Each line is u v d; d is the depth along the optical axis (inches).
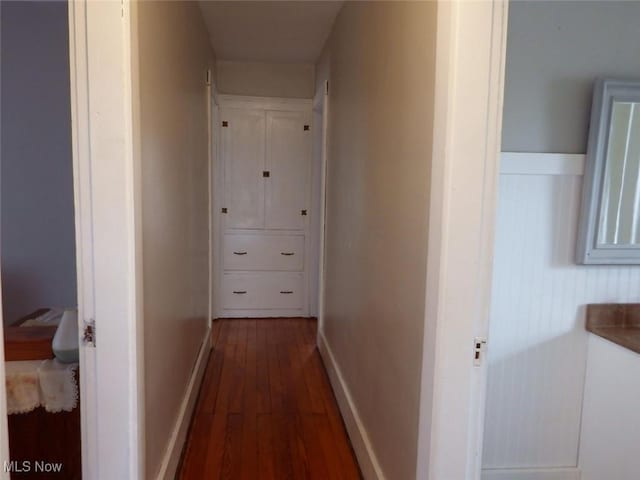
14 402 56.4
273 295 167.3
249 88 158.1
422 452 47.4
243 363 125.0
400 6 58.7
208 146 126.5
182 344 83.8
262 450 83.0
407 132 55.1
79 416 61.0
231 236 163.0
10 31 112.9
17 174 116.3
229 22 116.6
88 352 47.6
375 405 70.0
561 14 64.9
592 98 65.8
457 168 41.4
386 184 64.7
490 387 69.5
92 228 46.2
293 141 161.5
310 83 160.2
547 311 68.7
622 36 65.6
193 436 87.3
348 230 94.3
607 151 65.8
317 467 78.4
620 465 63.8
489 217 42.5
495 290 67.9
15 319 118.8
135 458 49.3
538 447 71.0
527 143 66.2
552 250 67.8
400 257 57.5
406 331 54.6
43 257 119.1
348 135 95.3
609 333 65.9
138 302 49.4
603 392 66.6
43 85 114.9
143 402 52.4
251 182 161.5
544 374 69.7
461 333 43.1
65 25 114.2
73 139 45.7
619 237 67.3
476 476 45.2
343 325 99.0
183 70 82.6
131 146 46.8
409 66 54.6
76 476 61.7
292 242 165.5
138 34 50.3
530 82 65.5
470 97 40.8
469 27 40.2
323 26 119.2
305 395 106.1
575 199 67.2
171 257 72.0
